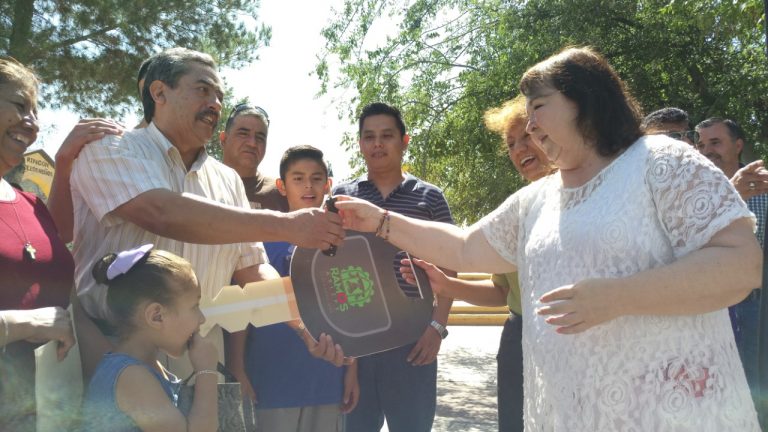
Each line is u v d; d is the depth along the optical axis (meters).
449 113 14.02
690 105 12.60
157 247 2.77
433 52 14.20
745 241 1.92
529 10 13.06
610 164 2.16
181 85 2.80
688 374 1.97
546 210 2.32
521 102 3.46
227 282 2.98
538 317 2.24
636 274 1.94
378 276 2.88
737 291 1.91
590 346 2.06
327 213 2.73
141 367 2.23
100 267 2.40
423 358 3.69
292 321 3.09
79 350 2.49
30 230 2.36
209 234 2.58
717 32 11.37
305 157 3.85
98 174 2.64
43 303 2.31
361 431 3.69
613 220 2.06
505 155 13.07
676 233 2.01
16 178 2.93
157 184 2.63
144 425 2.19
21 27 10.07
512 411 3.41
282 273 3.55
